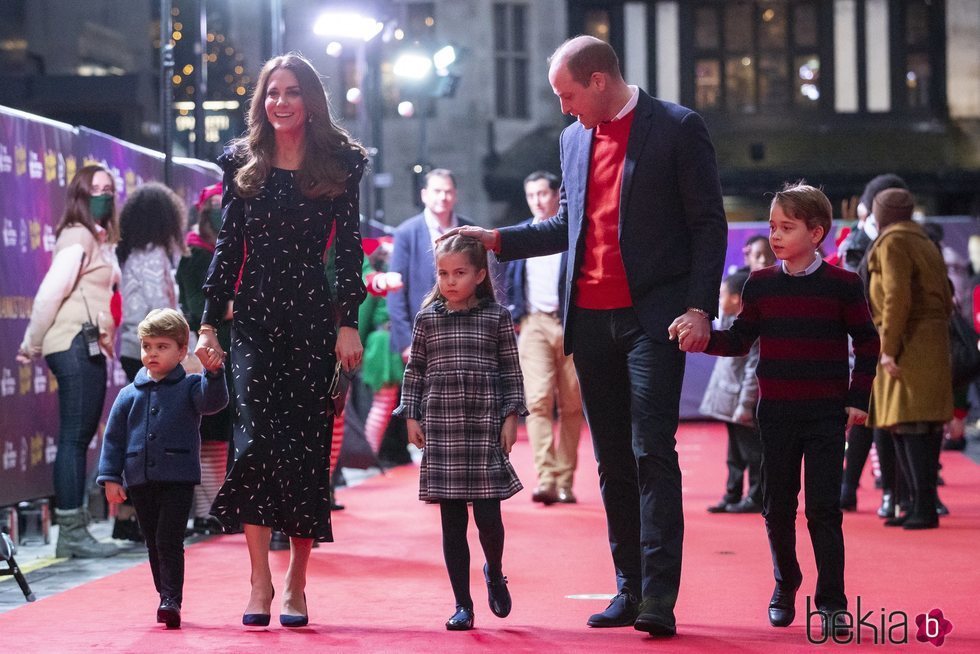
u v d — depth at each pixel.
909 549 15.02
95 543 15.47
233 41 55.09
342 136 11.08
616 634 10.34
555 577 13.33
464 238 11.09
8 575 13.92
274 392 10.83
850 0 63.28
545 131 63.47
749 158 62.75
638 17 63.56
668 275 10.45
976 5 62.84
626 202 10.45
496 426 10.90
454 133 62.28
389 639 10.21
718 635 10.23
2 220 16.45
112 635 10.51
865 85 63.28
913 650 9.58
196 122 25.34
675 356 10.38
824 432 10.51
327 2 30.78
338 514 19.11
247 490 10.73
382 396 25.77
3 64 46.66
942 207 63.72
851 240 18.17
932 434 16.95
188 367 15.66
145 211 16.08
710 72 63.66
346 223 11.07
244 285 10.90
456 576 10.82
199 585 13.14
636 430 10.33
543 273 20.08
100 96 42.94
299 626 10.84
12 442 16.53
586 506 19.75
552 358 20.09
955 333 18.78
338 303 10.97
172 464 11.05
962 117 62.97
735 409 18.55
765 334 10.66
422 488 10.81
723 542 15.86
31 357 15.27
